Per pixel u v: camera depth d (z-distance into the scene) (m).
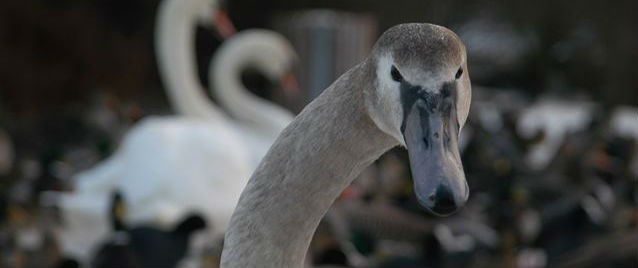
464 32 29.45
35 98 25.48
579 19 29.03
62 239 13.90
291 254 4.56
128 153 13.45
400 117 4.07
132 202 12.95
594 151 16.47
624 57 28.44
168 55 16.58
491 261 12.88
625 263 11.30
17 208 14.07
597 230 12.88
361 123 4.32
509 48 29.58
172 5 16.66
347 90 4.35
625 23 28.56
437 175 3.84
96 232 13.82
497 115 21.56
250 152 14.55
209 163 13.18
